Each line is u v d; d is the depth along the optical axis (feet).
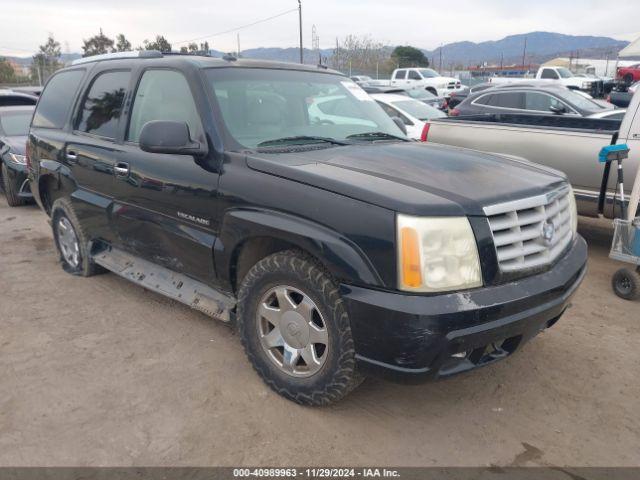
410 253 8.73
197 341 13.46
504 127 22.26
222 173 11.25
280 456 9.46
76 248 17.39
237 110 12.26
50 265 18.95
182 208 12.20
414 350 8.78
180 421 10.34
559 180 11.50
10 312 15.07
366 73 169.89
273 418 10.44
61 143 16.58
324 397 10.21
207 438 9.88
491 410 10.89
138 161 13.33
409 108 39.60
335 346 9.68
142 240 13.89
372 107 15.55
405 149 12.32
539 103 38.22
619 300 16.47
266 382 11.15
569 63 175.22
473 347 9.04
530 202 9.94
